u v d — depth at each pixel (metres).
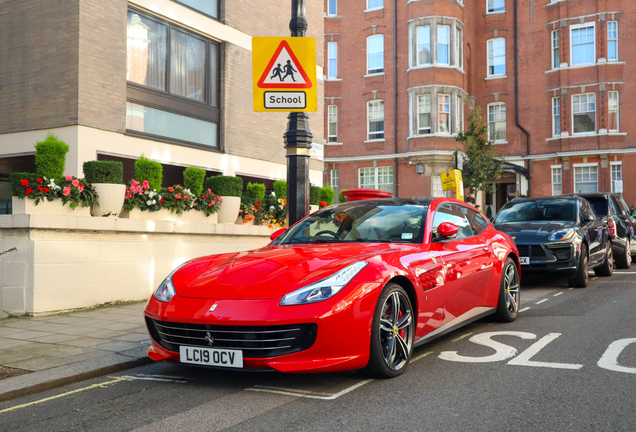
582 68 27.06
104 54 9.98
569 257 8.95
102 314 7.23
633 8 26.31
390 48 29.23
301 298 3.69
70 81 9.59
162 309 4.00
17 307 7.13
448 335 5.62
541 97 28.47
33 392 4.06
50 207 7.40
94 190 7.92
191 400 3.74
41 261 7.12
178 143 11.62
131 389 4.08
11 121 10.14
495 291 5.88
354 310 3.76
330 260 4.10
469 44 29.58
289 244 5.03
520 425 3.11
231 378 4.24
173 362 4.03
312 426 3.15
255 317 3.63
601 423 3.12
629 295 8.19
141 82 10.99
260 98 6.57
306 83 6.60
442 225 4.86
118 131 10.22
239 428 3.16
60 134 9.68
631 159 26.14
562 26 27.53
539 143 28.45
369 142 29.69
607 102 26.61
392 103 29.12
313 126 15.70
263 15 13.90
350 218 5.27
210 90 12.62
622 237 12.56
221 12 12.77
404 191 28.56
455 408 3.41
